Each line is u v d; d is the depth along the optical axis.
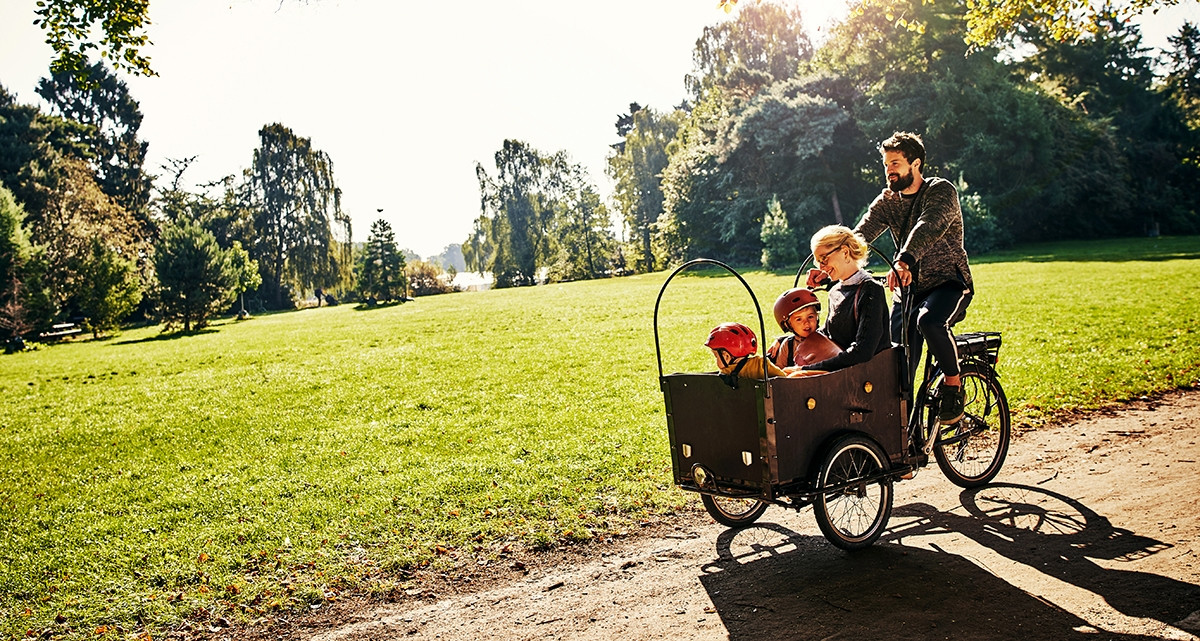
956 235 5.94
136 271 51.41
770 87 58.72
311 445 9.85
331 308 62.03
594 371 13.94
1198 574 4.54
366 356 18.89
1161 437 7.53
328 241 76.62
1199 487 5.98
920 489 6.53
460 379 14.14
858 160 58.06
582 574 5.36
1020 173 52.50
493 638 4.53
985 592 4.53
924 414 6.73
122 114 82.88
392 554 5.90
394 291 59.34
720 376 5.00
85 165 61.94
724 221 58.16
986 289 24.41
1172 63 74.56
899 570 4.93
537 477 7.59
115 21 12.55
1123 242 49.84
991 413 7.12
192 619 5.11
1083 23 13.04
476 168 79.12
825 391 5.09
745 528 5.95
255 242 80.38
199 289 42.16
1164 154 60.03
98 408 14.23
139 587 5.63
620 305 28.95
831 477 5.19
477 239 82.38
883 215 6.26
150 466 9.47
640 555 5.59
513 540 6.05
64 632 5.02
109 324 43.59
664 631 4.40
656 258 77.62
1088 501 5.90
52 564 6.20
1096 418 8.46
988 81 51.72
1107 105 65.44
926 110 52.03
